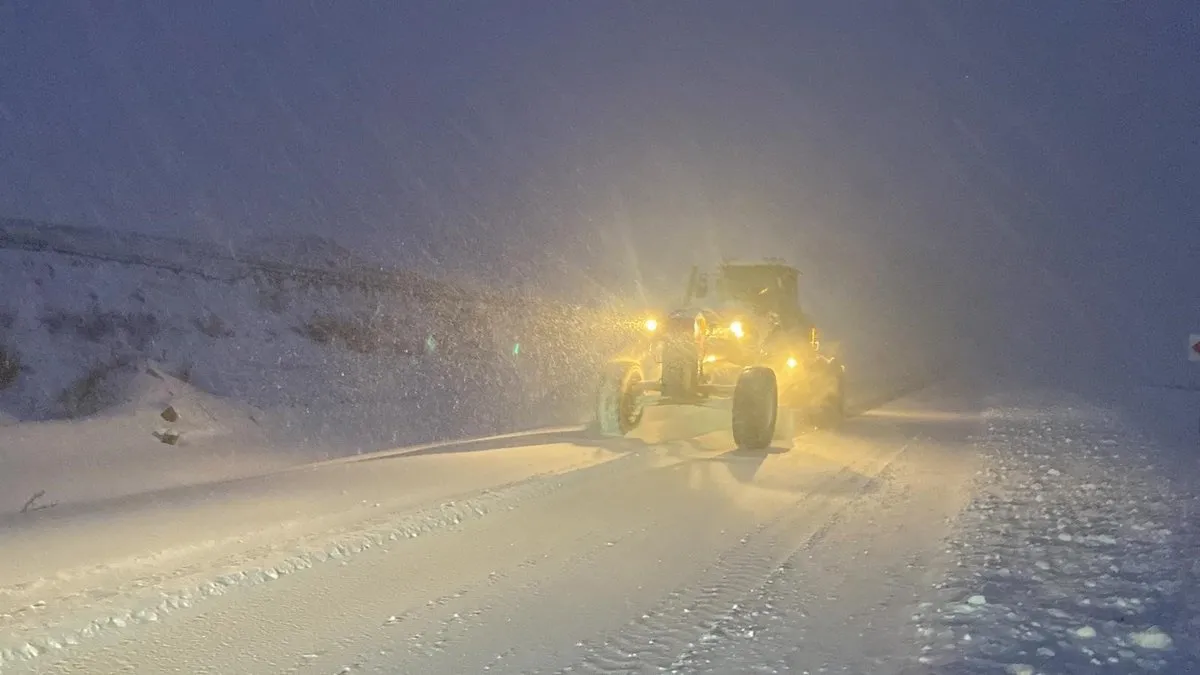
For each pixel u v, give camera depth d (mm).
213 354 20016
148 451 13602
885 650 5414
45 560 7250
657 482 10680
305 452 14359
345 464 11344
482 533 8273
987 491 10336
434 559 7461
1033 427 16891
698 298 15195
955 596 6352
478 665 5352
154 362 18531
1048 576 6848
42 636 5750
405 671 5289
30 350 17469
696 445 13602
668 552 7668
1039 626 5711
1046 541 7926
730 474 11258
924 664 5137
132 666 5418
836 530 8430
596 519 8820
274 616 6184
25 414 15336
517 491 9617
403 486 9867
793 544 7918
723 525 8602
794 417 15055
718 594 6547
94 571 6918
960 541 7953
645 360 14836
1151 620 5820
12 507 10102
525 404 18953
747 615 6094
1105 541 7887
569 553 7625
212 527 8164
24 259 21906
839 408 16469
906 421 17891
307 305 25547
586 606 6324
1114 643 5410
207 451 13922
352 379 20047
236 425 15508
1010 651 5277
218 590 6652
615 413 13602
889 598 6402
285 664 5418
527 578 6957
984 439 15031
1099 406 21500
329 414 16828
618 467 11312
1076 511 9180
